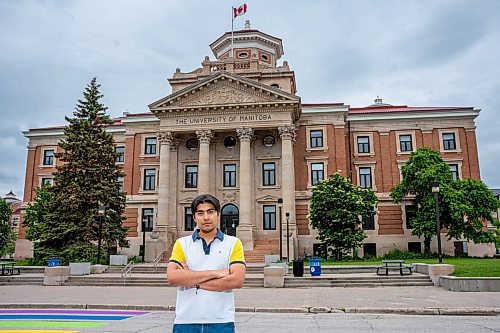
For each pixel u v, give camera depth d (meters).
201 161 46.44
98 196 40.09
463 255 45.91
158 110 47.44
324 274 29.02
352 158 52.25
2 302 18.73
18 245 55.69
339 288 24.05
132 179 53.84
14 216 94.31
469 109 51.41
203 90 47.31
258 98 46.38
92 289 24.84
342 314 15.48
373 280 25.39
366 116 52.69
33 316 15.28
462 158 50.91
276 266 27.81
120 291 23.58
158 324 13.16
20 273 33.59
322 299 18.89
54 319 14.47
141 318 14.68
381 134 52.47
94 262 37.28
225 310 4.11
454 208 40.50
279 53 59.53
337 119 50.75
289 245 42.97
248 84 46.12
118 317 14.98
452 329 11.81
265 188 48.12
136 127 55.06
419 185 43.59
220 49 57.75
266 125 46.16
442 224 43.44
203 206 4.37
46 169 57.41
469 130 51.44
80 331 11.89
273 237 46.84
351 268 30.05
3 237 68.88
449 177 43.56
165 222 46.09
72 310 17.11
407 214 49.62
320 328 12.16
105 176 41.62
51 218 40.03
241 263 4.21
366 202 43.09
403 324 12.85
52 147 58.16
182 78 53.06
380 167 51.75
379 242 49.41
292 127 45.72
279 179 48.19
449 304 16.44
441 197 42.06
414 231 44.50
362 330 11.74
